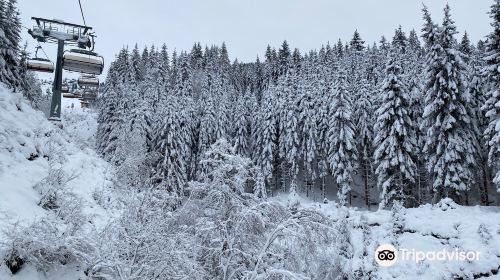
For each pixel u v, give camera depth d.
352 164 40.84
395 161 29.50
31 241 5.56
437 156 26.75
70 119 75.25
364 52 76.56
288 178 50.78
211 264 8.84
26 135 10.30
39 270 5.72
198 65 96.00
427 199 38.81
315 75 59.62
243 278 7.85
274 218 9.33
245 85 93.38
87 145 15.16
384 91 31.28
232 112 58.88
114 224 7.11
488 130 24.00
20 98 12.19
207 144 47.62
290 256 8.56
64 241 5.75
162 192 8.09
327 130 45.28
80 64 16.23
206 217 9.48
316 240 8.70
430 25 27.58
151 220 6.79
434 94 26.72
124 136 20.72
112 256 6.02
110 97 50.59
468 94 26.14
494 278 15.34
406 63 47.81
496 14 24.59
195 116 52.19
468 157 26.00
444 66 26.00
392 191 29.69
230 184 9.92
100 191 10.00
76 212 6.80
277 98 55.81
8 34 32.50
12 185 7.41
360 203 44.22
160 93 61.16
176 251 6.63
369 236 19.92
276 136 51.09
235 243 8.85
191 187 9.84
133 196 7.09
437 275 16.28
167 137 37.41
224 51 97.94
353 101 49.06
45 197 7.62
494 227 17.72
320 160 46.31
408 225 20.00
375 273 17.39
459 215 20.14
